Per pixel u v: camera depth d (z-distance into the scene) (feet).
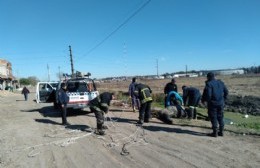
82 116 29.71
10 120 30.78
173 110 24.57
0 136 21.99
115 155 15.06
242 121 26.53
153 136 18.49
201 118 25.45
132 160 14.02
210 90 17.34
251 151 14.47
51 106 43.75
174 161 13.46
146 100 22.68
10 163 14.97
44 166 14.14
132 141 17.58
